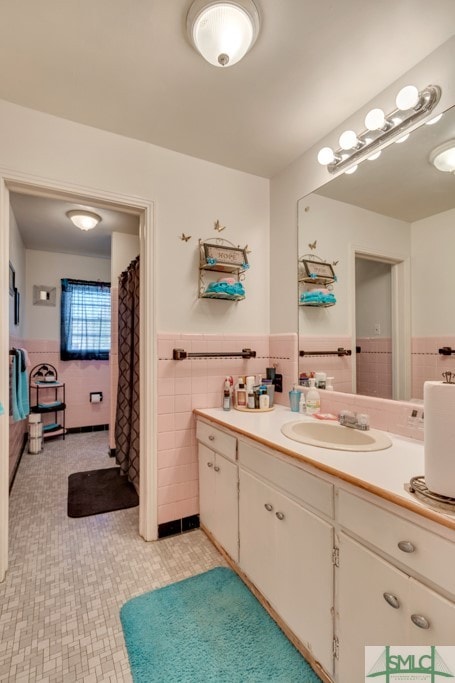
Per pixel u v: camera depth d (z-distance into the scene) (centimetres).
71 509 236
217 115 172
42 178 168
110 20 121
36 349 438
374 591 93
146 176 195
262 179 236
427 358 143
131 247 361
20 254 369
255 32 123
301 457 118
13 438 283
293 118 175
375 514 93
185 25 122
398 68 142
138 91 155
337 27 123
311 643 116
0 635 131
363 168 169
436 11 117
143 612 142
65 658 122
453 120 131
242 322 226
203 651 124
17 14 118
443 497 82
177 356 200
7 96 159
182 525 204
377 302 165
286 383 218
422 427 136
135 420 261
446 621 76
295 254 214
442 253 138
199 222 212
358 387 174
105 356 473
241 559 161
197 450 208
